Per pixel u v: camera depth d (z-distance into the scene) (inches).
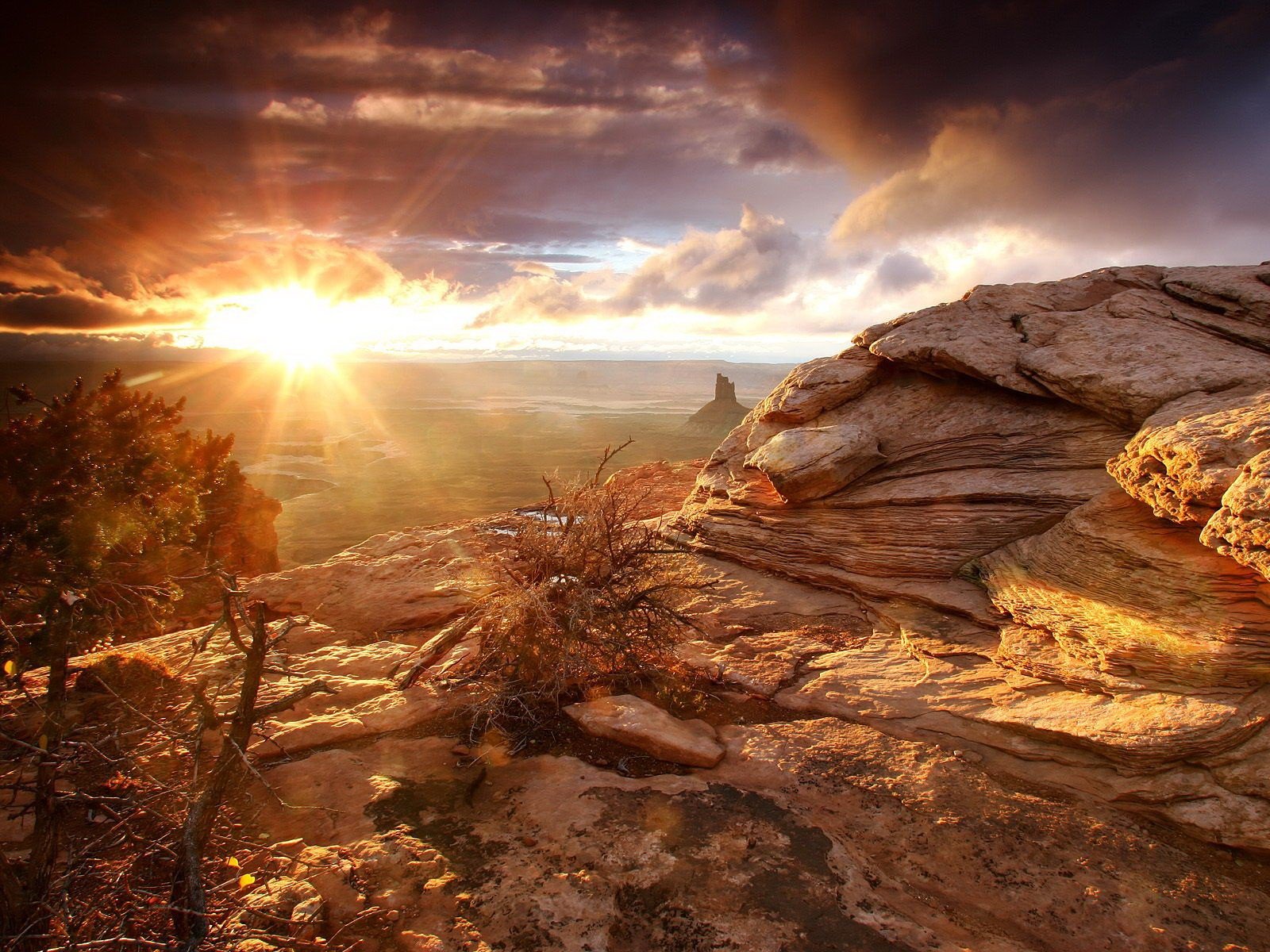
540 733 211.5
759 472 363.9
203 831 127.0
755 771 191.9
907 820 172.9
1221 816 166.6
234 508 631.8
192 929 114.7
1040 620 231.9
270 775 187.9
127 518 248.2
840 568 310.5
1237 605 197.0
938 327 346.6
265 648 140.6
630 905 144.7
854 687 230.5
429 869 152.6
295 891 143.8
